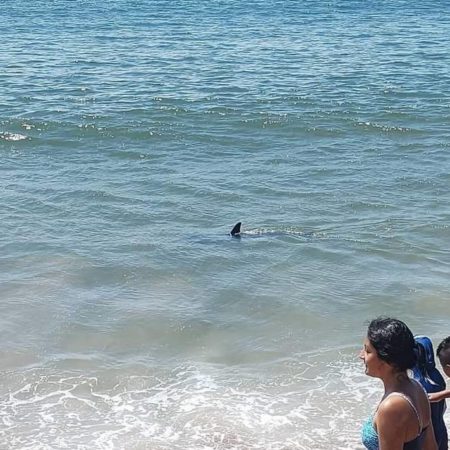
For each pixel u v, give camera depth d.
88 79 39.59
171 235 19.36
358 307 15.68
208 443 11.31
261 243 18.86
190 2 83.06
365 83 39.03
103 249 18.39
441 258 18.17
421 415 6.79
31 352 13.83
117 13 72.31
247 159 26.20
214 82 38.88
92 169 25.00
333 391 12.62
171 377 13.11
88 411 12.09
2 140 28.22
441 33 58.66
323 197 22.34
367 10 75.75
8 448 11.11
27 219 20.31
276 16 69.94
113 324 14.89
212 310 15.54
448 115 32.47
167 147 27.66
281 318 15.23
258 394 12.56
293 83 38.72
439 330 14.71
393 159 26.27
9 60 45.00
